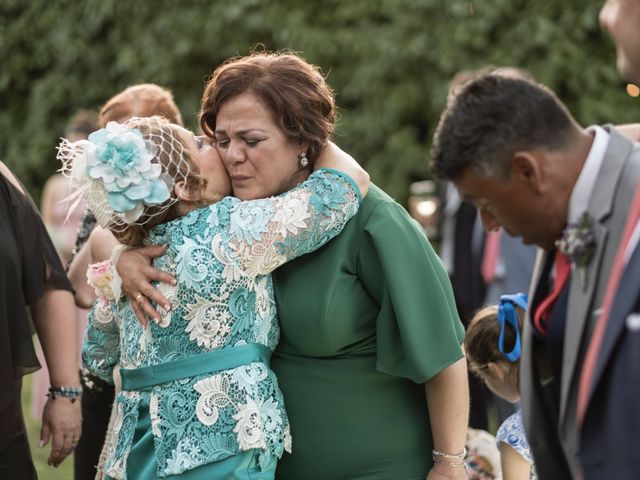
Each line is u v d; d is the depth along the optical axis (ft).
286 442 23.90
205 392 22.91
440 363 23.65
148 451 23.35
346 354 24.59
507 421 27.71
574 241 19.07
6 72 93.81
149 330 23.48
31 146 93.20
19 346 27.45
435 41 78.43
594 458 18.12
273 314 24.26
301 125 23.85
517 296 27.63
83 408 31.27
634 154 19.12
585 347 19.04
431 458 25.02
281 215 23.16
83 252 32.50
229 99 23.97
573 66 75.41
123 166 22.47
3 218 27.91
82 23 90.58
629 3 18.01
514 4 76.84
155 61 86.63
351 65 81.66
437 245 53.21
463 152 19.29
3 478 27.48
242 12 83.30
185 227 23.29
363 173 24.31
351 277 24.40
